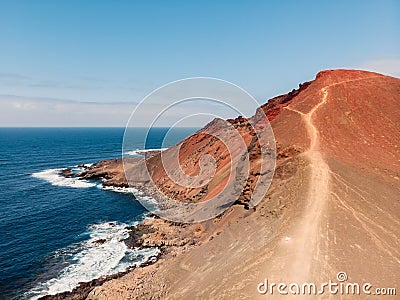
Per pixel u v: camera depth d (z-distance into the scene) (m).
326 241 19.19
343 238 19.45
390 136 37.50
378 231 20.38
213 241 26.95
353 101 44.06
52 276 29.16
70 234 39.84
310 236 19.78
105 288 25.02
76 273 29.48
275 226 22.48
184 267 25.14
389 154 34.00
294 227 21.09
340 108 42.53
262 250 19.83
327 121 39.81
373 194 25.11
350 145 35.03
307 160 30.05
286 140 35.72
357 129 38.50
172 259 28.33
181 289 21.34
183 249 30.61
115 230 40.81
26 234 40.16
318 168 28.41
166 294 21.72
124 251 33.22
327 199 23.75
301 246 18.95
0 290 27.08
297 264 17.45
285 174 29.28
